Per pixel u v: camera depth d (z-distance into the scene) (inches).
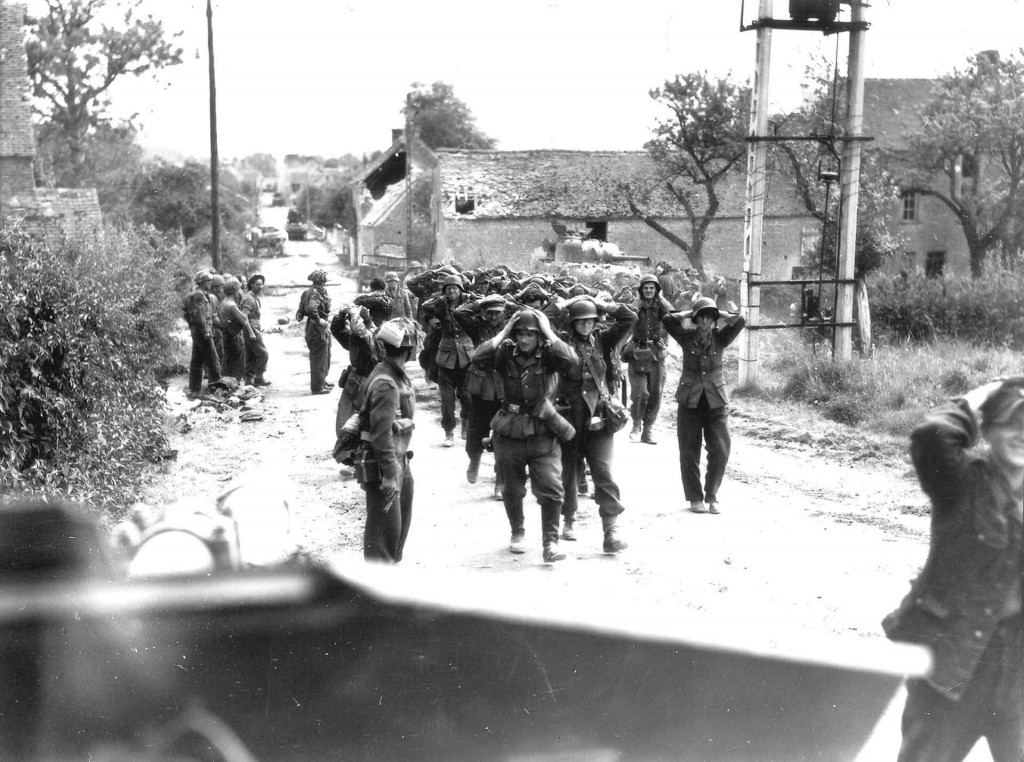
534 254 1386.6
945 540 120.3
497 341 299.1
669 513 362.0
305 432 529.7
